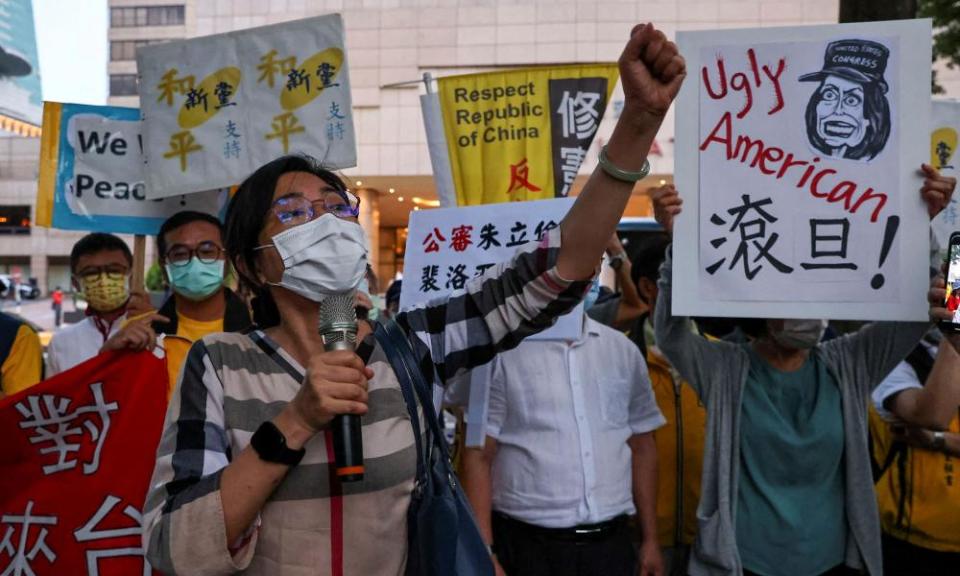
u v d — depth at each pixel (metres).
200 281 2.91
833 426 2.53
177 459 1.41
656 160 18.53
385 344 1.56
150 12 49.03
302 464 1.42
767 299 2.33
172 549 1.29
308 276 1.49
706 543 2.53
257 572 1.42
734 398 2.58
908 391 2.73
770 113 2.33
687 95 2.37
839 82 2.30
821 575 2.51
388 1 20.47
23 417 2.45
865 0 3.77
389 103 20.38
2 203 45.78
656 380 3.35
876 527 2.48
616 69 3.42
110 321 3.35
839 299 2.30
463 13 20.50
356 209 1.60
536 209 2.73
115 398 2.49
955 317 2.26
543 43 20.45
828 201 2.31
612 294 4.34
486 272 1.72
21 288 40.00
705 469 2.58
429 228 2.83
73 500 2.47
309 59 3.18
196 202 3.48
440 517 1.42
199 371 1.49
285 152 3.20
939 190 2.23
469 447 2.71
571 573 2.61
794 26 2.32
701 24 20.17
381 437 1.47
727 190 2.35
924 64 2.27
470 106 3.48
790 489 2.53
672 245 2.38
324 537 1.42
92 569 2.46
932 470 2.86
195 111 3.30
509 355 2.74
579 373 2.75
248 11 21.39
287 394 1.48
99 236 3.29
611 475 2.70
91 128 3.43
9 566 2.47
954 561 2.88
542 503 2.63
